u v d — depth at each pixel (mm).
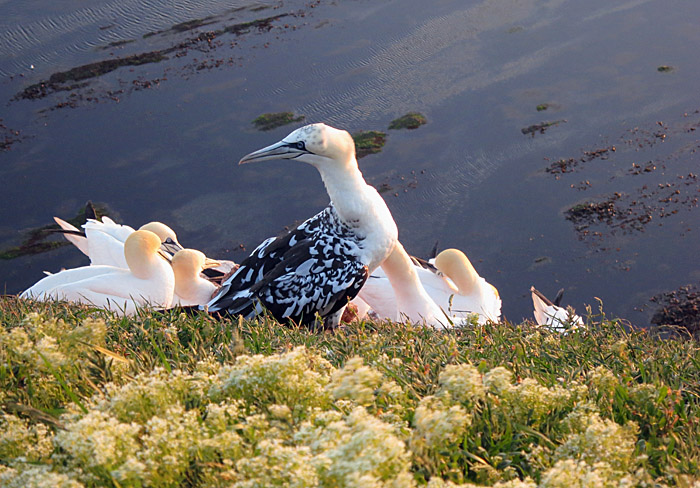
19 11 28875
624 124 22172
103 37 27359
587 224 19109
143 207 20703
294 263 8055
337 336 5621
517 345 5309
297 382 3592
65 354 4121
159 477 2959
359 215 7969
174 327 5070
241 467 2807
